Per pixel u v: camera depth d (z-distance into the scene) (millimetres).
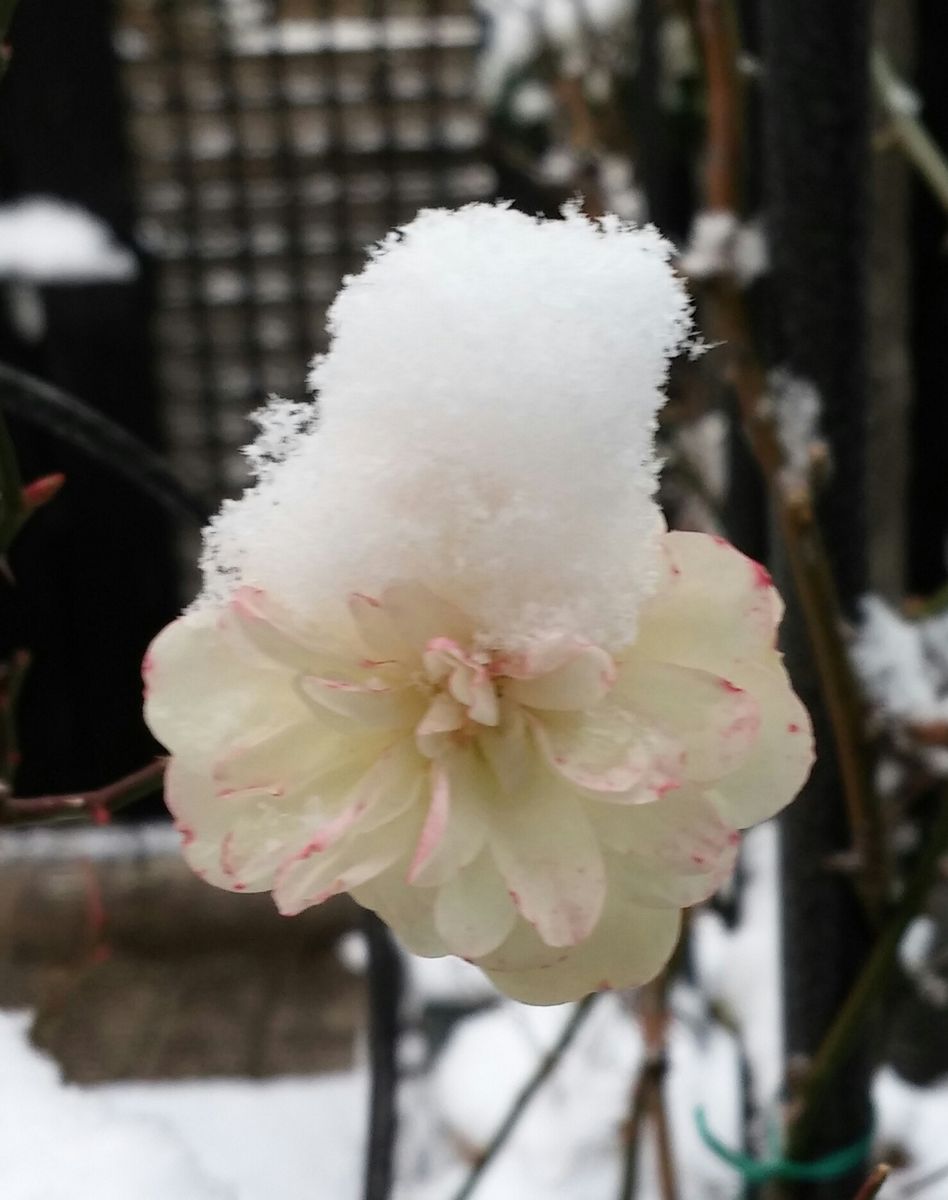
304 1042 1089
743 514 462
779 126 368
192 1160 346
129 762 1340
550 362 280
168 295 1277
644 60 629
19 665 358
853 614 385
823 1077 381
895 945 373
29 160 1177
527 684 280
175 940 1240
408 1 1218
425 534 281
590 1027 757
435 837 275
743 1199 454
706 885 282
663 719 281
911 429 938
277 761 284
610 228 290
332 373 284
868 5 363
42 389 369
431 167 1266
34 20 1134
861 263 372
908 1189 504
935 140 873
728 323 375
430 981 909
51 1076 359
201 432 1323
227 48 1215
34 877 1293
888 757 386
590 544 281
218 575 288
